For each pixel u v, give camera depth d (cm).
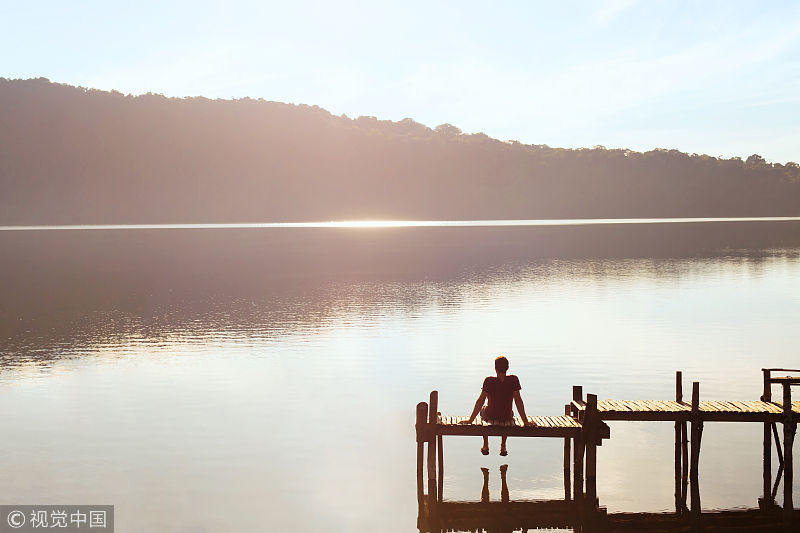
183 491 1396
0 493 1384
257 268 6419
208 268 6475
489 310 3712
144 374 2334
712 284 4847
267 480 1448
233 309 3844
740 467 1506
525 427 1359
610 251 8275
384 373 2328
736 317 3428
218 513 1301
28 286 5128
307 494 1380
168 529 1238
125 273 6075
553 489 1418
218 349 2745
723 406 1390
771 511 1306
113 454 1591
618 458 1563
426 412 1369
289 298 4281
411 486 1429
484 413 1430
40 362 2531
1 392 2116
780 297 4166
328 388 2145
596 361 2469
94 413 1900
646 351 2628
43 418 1855
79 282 5372
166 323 3397
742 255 7531
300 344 2831
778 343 2770
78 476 1467
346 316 3553
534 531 1241
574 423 1384
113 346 2828
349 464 1541
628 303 3941
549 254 7850
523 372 2316
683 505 1335
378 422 1823
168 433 1736
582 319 3391
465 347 2733
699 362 2438
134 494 1381
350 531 1230
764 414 1352
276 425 1797
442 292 4519
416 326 3234
